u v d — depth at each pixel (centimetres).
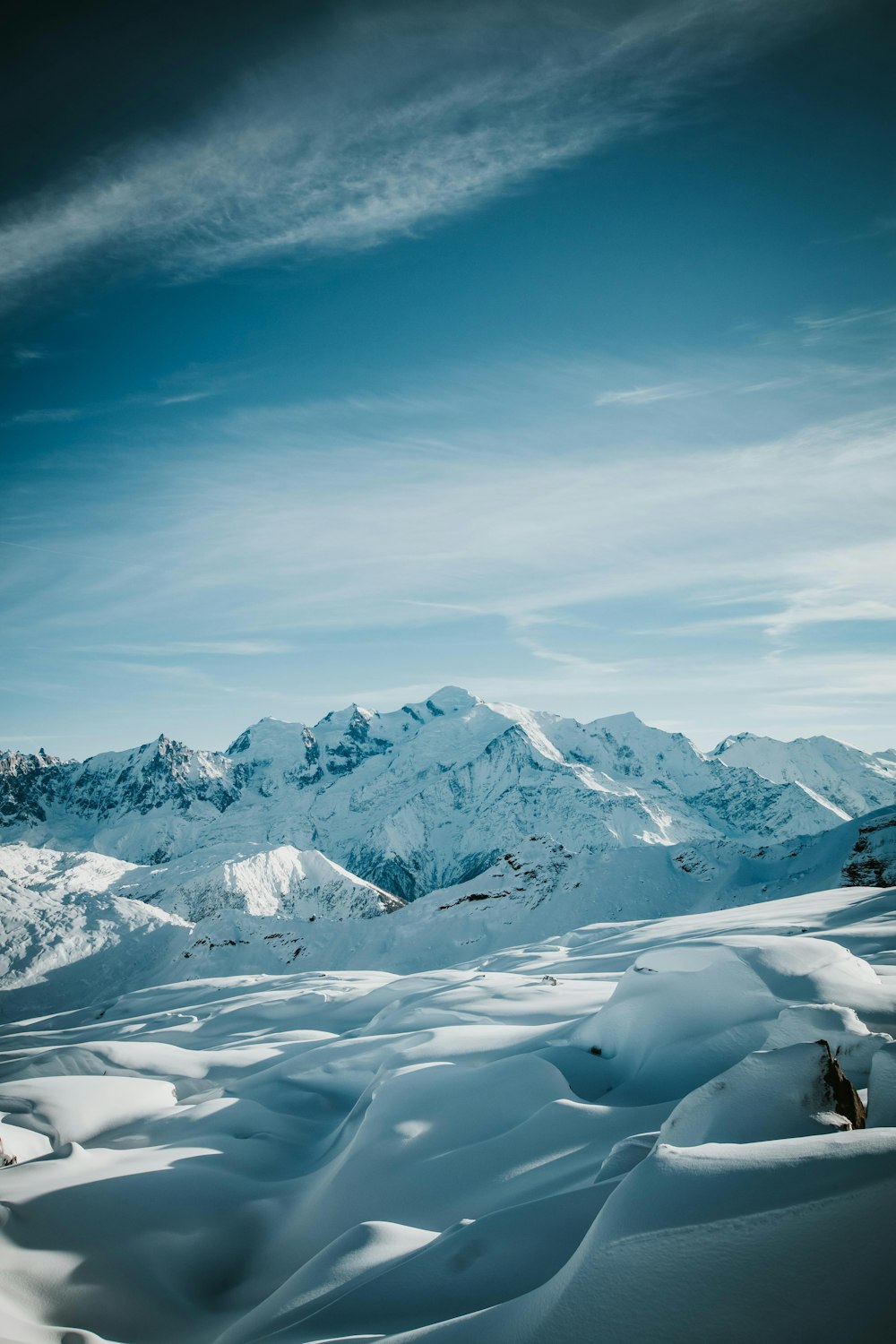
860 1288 342
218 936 12925
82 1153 1495
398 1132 1230
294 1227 1166
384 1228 896
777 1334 347
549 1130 1105
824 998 1255
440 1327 526
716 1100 712
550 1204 753
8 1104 2050
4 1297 925
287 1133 1748
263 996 5812
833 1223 369
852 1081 869
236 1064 2855
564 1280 453
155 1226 1170
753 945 1438
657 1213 429
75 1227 1134
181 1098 2573
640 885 10894
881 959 1950
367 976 7038
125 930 14138
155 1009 7244
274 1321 729
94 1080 2272
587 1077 1380
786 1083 687
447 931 11244
